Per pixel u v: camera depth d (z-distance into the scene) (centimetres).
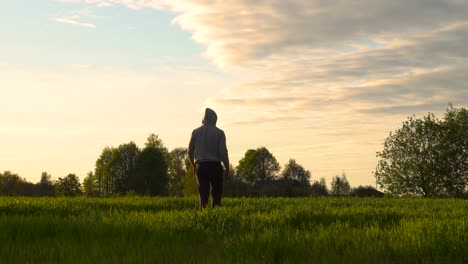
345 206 1255
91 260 501
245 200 1537
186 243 626
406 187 6184
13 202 1249
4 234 640
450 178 6097
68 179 10612
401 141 6281
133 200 1523
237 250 550
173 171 12494
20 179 12569
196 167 1170
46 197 1719
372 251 540
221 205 1188
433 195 6153
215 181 1170
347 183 7600
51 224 709
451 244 541
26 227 687
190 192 9162
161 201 1440
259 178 12788
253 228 726
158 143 11125
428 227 645
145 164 9762
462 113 6350
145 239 633
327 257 507
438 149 6156
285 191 5897
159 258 511
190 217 804
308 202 1421
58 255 530
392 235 638
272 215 879
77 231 689
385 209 1090
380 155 6391
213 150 1157
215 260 497
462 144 6144
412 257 525
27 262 488
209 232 704
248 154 13000
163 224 746
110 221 771
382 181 6331
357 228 732
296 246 559
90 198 1658
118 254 536
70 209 1042
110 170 10444
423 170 6119
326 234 631
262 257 507
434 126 6244
